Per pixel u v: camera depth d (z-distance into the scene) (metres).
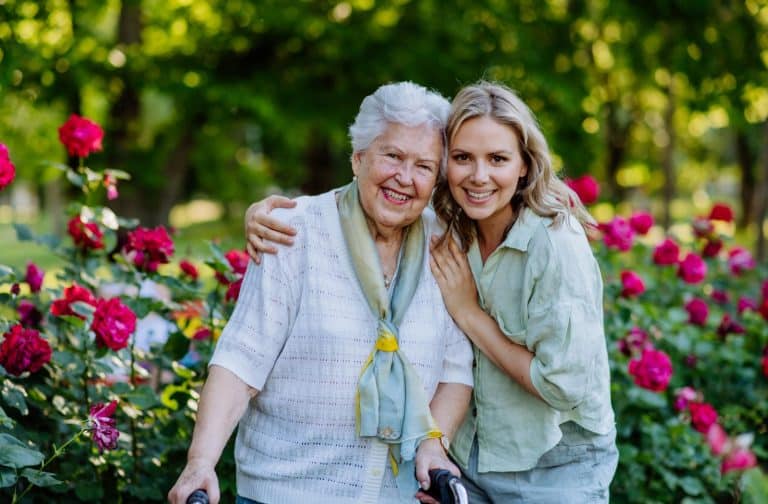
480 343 3.06
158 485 3.71
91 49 9.81
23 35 9.13
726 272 6.26
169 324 4.42
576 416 3.11
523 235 2.97
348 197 2.96
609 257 5.01
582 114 10.81
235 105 10.04
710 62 10.66
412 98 2.83
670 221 11.11
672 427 4.44
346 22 10.38
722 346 5.34
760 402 5.28
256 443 2.96
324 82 10.58
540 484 3.17
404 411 2.85
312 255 2.90
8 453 2.93
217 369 2.84
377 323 2.89
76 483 3.55
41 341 3.31
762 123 11.98
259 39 10.53
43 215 26.77
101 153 10.73
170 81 10.18
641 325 5.03
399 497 2.91
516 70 10.11
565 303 2.88
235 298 3.90
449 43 10.34
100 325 3.42
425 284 3.02
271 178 17.73
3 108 10.24
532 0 10.62
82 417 3.63
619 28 11.18
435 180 2.89
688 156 21.05
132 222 3.99
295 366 2.88
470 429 3.23
